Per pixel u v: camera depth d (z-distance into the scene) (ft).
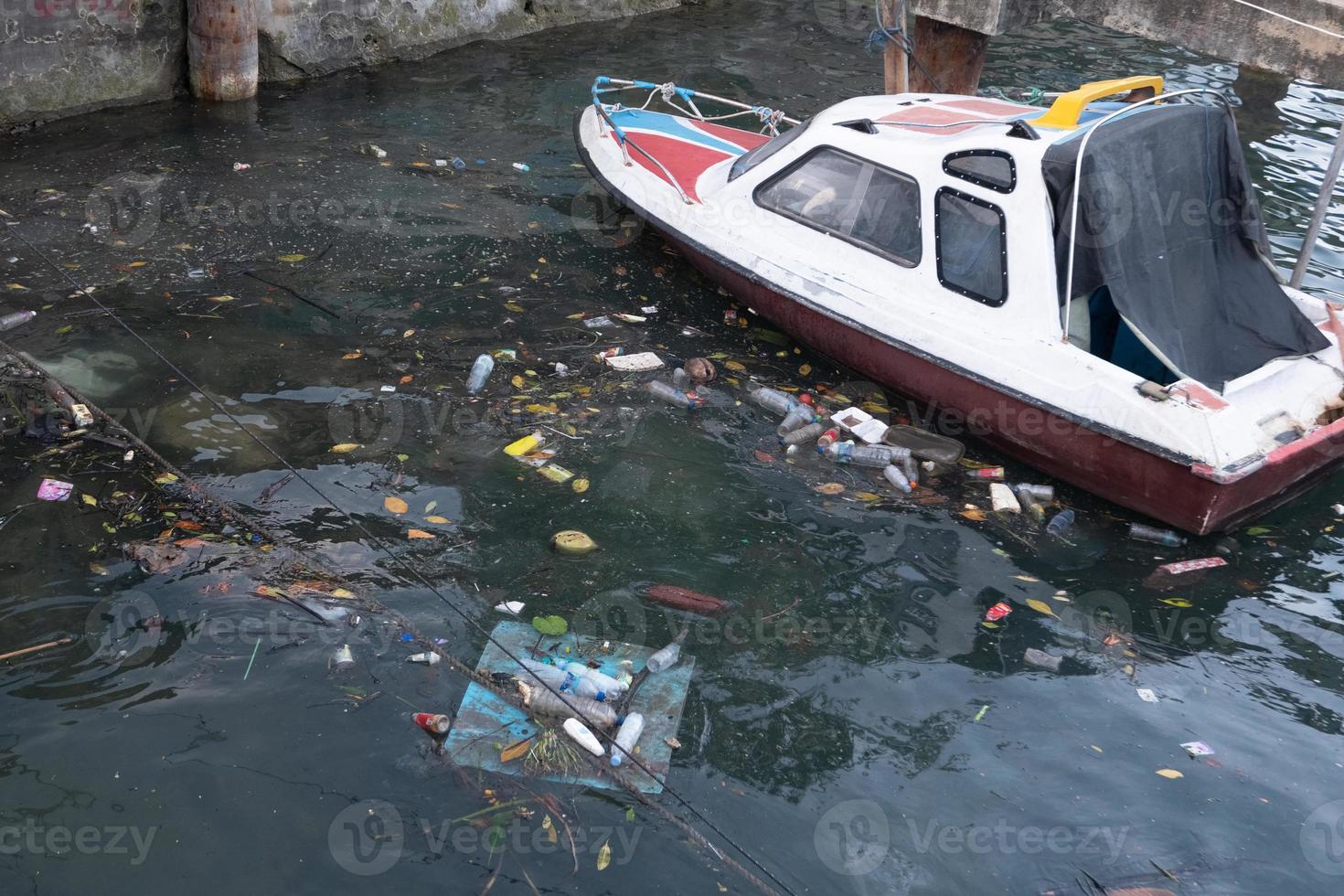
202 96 31.65
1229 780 12.92
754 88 36.14
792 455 18.78
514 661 13.91
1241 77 38.81
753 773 12.69
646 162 25.11
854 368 21.20
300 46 33.50
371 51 35.29
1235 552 17.19
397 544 15.76
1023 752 13.19
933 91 29.37
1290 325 18.86
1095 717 13.78
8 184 25.77
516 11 38.93
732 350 21.91
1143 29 28.30
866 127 21.49
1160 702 14.08
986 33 27.25
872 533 16.98
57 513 15.61
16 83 28.40
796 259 21.42
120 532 15.39
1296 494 18.35
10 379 18.40
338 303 22.09
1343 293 24.54
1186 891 11.46
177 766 12.09
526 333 21.72
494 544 15.98
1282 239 27.12
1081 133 18.20
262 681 13.28
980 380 18.67
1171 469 16.75
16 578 14.40
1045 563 16.62
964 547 16.85
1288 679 14.56
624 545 16.20
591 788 12.32
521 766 12.51
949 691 14.05
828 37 41.86
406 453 17.78
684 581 15.60
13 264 22.21
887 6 27.94
